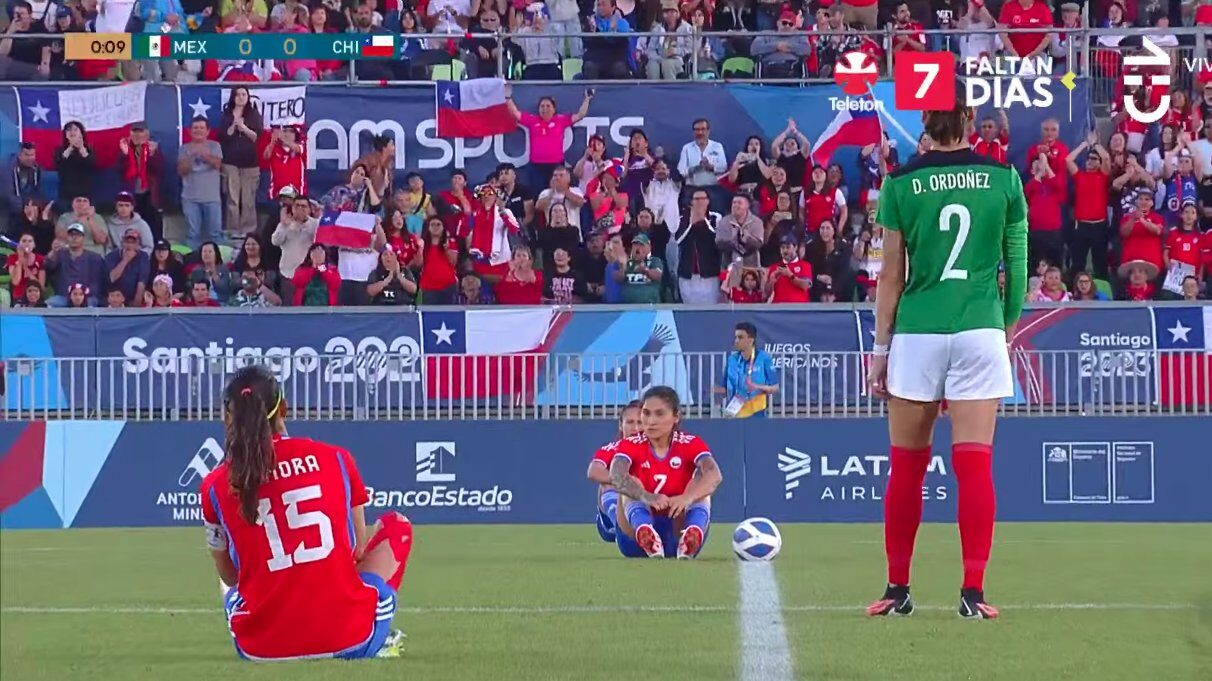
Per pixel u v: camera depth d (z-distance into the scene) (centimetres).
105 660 2281
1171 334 7025
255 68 8075
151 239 7675
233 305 7506
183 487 6425
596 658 2198
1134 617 2672
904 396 2572
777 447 6469
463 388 6538
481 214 7581
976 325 2527
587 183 7744
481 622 2662
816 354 6550
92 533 5831
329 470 2150
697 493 3947
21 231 7731
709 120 7856
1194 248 7600
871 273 7569
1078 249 7750
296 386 6575
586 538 5200
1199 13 8406
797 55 8144
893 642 2333
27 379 6438
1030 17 8262
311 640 2128
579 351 7144
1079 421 6419
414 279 7569
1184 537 5169
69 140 7756
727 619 2666
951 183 2517
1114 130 7912
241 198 7775
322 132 7800
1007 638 2380
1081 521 6384
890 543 2684
